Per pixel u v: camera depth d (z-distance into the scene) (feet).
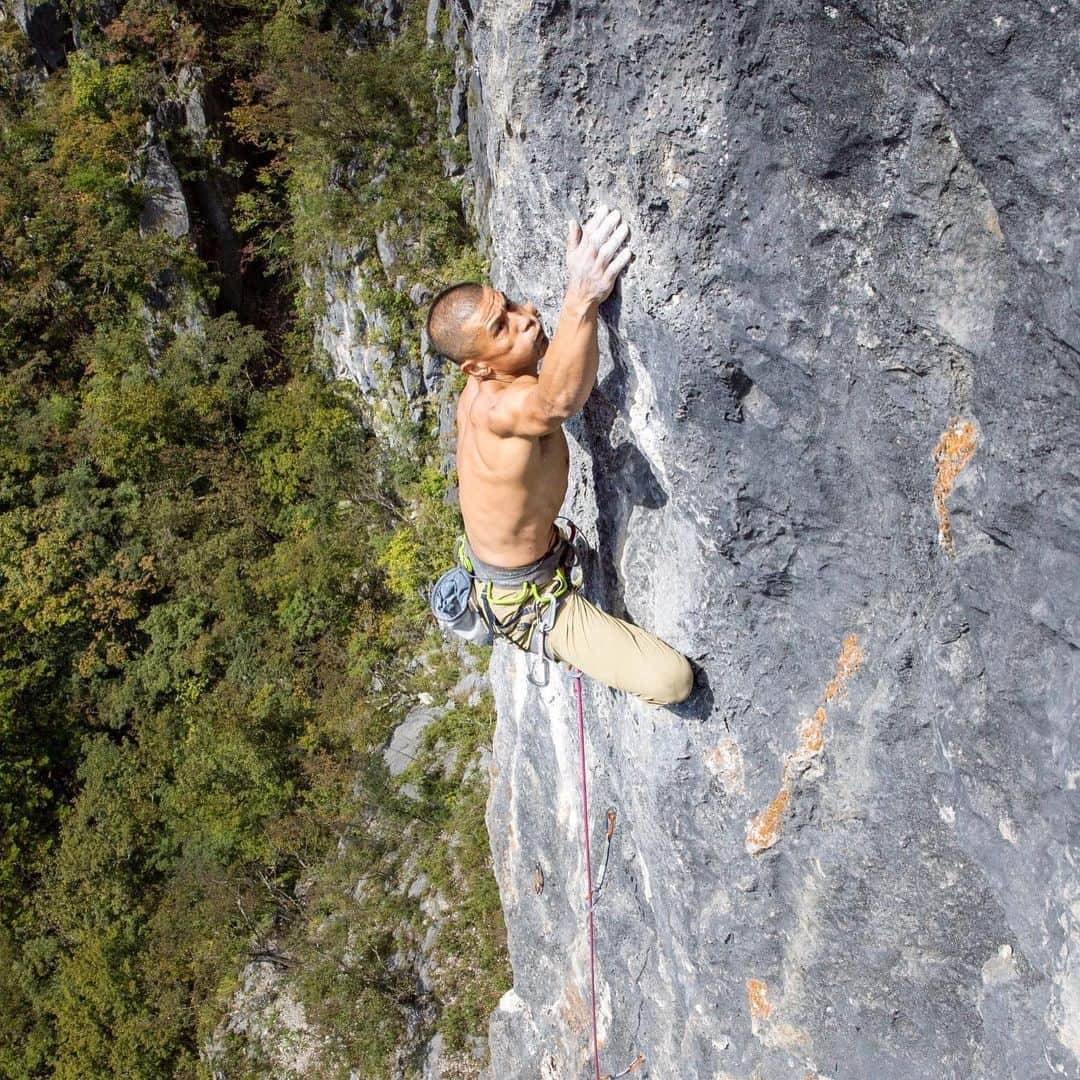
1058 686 12.19
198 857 73.41
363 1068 62.75
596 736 22.50
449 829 69.00
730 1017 19.93
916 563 14.21
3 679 80.84
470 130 68.03
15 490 86.38
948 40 10.38
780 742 16.94
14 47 89.92
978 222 11.57
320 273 82.23
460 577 16.74
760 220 13.02
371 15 78.13
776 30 11.82
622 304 14.55
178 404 86.53
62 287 91.20
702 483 15.34
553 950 29.68
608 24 13.05
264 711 76.13
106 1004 69.97
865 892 16.63
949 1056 16.52
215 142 88.89
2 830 77.92
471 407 14.79
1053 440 11.29
